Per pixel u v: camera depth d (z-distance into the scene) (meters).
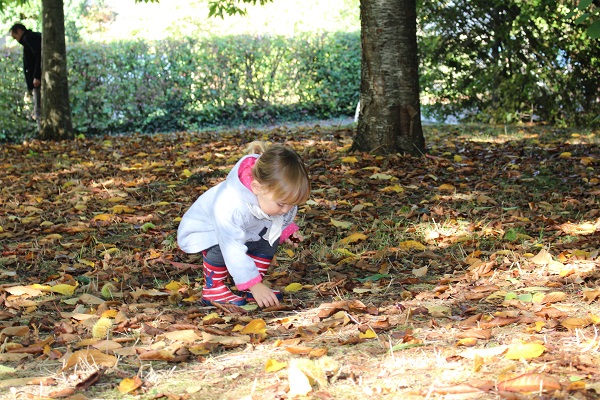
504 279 4.00
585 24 10.65
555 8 10.92
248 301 3.84
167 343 3.19
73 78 13.87
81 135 11.55
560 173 7.16
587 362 2.68
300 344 3.10
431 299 3.72
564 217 5.50
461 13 11.60
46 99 11.25
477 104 12.23
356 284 4.04
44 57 11.20
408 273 4.29
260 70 15.42
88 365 2.87
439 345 3.00
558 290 3.74
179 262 4.67
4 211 6.21
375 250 4.80
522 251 4.54
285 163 3.42
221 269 3.81
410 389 2.56
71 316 3.55
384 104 8.09
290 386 2.54
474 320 3.28
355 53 16.23
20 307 3.79
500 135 10.05
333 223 5.36
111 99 14.18
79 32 19.38
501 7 11.47
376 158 7.85
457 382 2.59
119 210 6.05
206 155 8.86
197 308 3.72
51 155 9.59
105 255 4.73
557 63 11.35
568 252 4.44
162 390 2.66
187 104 14.95
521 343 2.82
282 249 4.88
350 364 2.83
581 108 11.46
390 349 2.93
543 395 2.43
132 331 3.37
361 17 8.16
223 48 15.06
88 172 8.03
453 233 5.12
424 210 5.75
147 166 8.32
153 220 5.77
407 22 8.02
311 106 16.03
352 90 16.36
